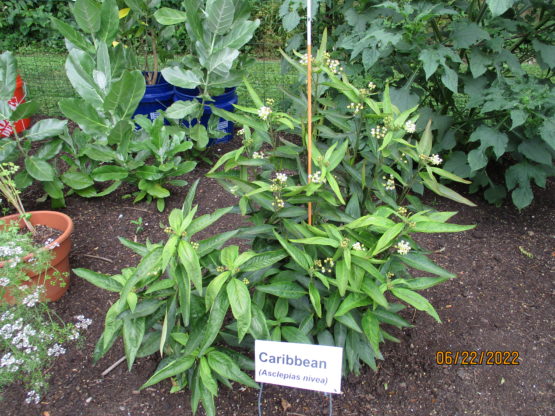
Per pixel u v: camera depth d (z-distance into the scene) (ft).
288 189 6.45
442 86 12.32
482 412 7.27
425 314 9.05
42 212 10.06
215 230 11.45
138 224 11.60
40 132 11.40
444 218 6.04
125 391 7.53
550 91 10.65
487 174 13.03
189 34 12.62
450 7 11.19
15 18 26.84
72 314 8.93
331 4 14.28
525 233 11.44
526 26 11.36
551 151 11.29
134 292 6.59
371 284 6.04
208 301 5.58
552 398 7.48
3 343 7.68
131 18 14.69
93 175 11.72
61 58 25.32
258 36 24.57
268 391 7.52
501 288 9.71
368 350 7.00
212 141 15.58
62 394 7.47
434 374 7.84
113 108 11.24
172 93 15.62
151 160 14.78
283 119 6.23
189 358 6.33
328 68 6.56
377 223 5.64
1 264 7.91
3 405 7.29
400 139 6.21
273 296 7.53
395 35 10.12
